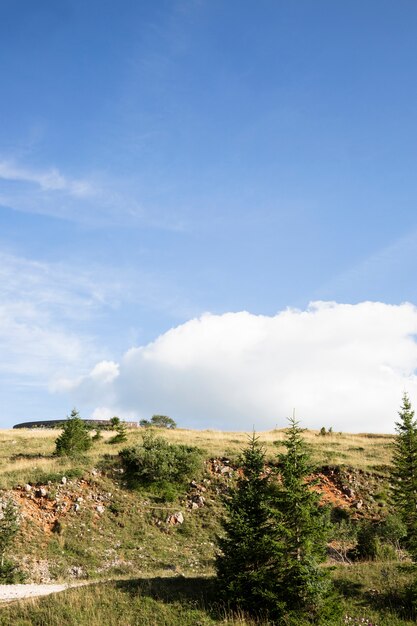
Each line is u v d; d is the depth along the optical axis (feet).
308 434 175.73
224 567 58.34
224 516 110.73
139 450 124.06
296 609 54.34
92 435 163.53
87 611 54.60
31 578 84.74
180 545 101.81
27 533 98.37
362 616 55.11
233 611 55.47
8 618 53.26
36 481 112.68
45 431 185.68
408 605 57.47
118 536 102.47
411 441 71.77
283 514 56.90
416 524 67.87
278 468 60.08
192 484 120.57
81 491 113.09
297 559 55.52
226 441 148.15
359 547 81.76
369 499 116.16
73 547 96.99
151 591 59.36
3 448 149.48
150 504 113.39
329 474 124.77
